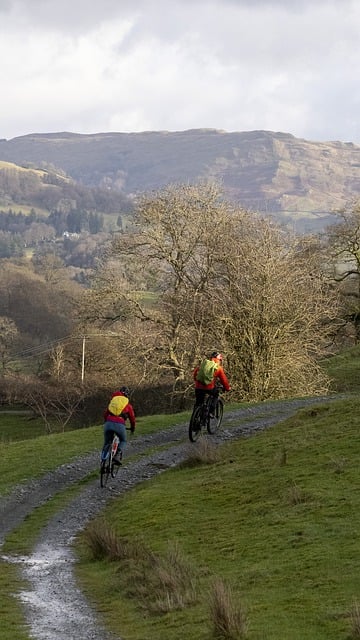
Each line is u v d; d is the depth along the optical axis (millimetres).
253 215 47969
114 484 22250
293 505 15766
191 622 10414
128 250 50094
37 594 12922
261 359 42219
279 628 9547
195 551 14391
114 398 22344
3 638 10273
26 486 22891
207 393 25562
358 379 46969
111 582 13445
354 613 9438
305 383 42781
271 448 21812
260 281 42500
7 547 16875
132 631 10609
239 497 17672
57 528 18484
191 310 45781
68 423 63062
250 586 11664
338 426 22391
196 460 22703
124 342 48156
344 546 12688
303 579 11516
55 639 10312
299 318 42875
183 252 49125
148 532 16484
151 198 50031
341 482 16672
